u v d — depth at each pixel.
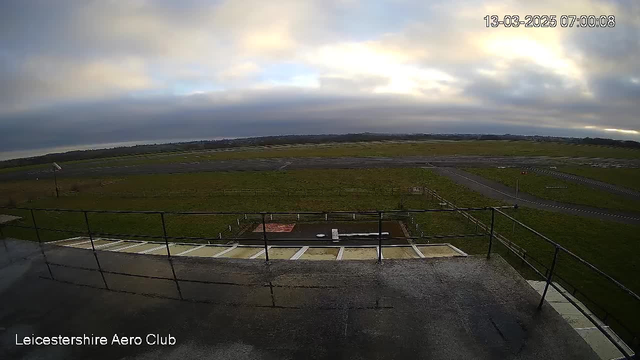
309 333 3.50
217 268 5.29
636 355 2.89
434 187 37.06
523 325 3.53
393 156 67.31
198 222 26.50
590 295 14.70
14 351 3.50
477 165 51.94
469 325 3.54
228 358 3.20
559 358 3.03
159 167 61.94
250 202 32.69
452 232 22.30
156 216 28.89
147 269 5.41
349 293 4.31
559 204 29.30
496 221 24.61
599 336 5.65
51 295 4.69
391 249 11.75
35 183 49.78
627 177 40.78
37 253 6.36
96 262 5.82
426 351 3.16
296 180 43.62
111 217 28.94
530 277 16.23
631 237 21.28
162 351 3.36
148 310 4.15
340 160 62.62
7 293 4.80
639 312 13.43
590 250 19.31
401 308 3.91
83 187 44.31
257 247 11.85
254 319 3.82
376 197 33.00
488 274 4.69
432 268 4.92
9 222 27.61
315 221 25.67
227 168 56.81
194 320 3.87
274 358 3.17
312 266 5.17
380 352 3.17
